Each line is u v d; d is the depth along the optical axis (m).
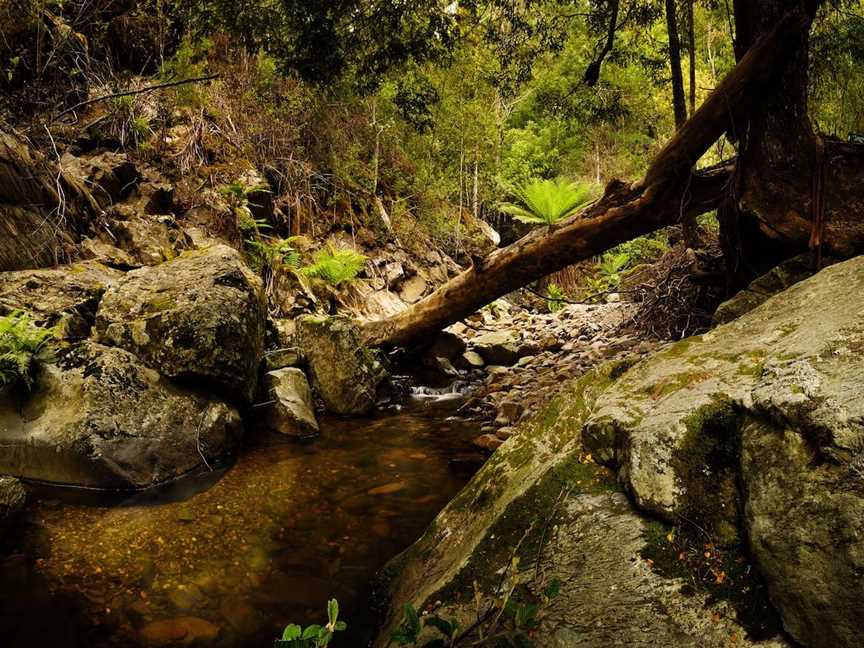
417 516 3.22
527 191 10.16
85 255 6.00
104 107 8.24
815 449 1.28
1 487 2.88
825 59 7.43
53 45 7.64
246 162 9.52
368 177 12.84
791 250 3.92
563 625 1.42
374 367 5.80
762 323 2.13
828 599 1.13
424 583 1.98
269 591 2.42
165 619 2.21
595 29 7.65
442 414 5.54
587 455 1.99
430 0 5.11
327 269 8.88
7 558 2.61
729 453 1.55
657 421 1.75
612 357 5.81
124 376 3.79
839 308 1.86
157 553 2.71
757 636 1.22
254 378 4.76
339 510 3.28
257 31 4.70
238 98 10.23
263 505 3.32
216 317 4.31
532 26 6.73
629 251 13.15
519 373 6.62
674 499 1.58
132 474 3.49
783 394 1.44
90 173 7.05
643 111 13.66
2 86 7.11
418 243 13.57
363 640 2.05
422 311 6.82
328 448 4.41
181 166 8.34
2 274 4.75
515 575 1.40
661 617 1.35
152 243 6.69
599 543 1.63
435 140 14.52
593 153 20.16
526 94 17.05
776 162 3.89
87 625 2.16
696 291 5.79
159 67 9.62
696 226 7.38
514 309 12.58
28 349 3.71
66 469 3.41
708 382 1.82
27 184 5.64
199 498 3.38
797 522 1.24
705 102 4.12
